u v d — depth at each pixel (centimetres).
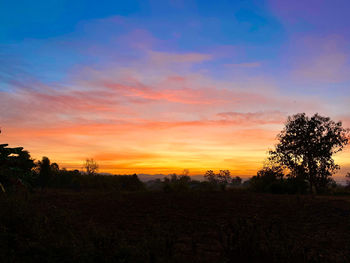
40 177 2933
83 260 521
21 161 977
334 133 3181
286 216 1166
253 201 1588
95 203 1498
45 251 578
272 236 653
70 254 552
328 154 3128
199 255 605
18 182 961
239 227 625
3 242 611
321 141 3177
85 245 580
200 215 1181
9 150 949
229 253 582
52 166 3284
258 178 2838
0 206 827
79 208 1334
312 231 914
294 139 3278
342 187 3170
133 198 1706
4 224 721
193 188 2588
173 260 520
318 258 532
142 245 584
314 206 1413
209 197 1755
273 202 1552
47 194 1861
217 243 740
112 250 546
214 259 575
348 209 1330
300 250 564
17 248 592
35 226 721
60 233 737
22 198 956
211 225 973
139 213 1222
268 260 548
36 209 900
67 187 3262
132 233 830
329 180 3156
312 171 3162
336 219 1111
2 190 928
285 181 2736
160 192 2098
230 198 1708
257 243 586
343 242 778
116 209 1318
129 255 531
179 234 841
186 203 1502
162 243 585
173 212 1247
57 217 876
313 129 3228
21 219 762
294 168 3188
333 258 618
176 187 2203
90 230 745
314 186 3125
